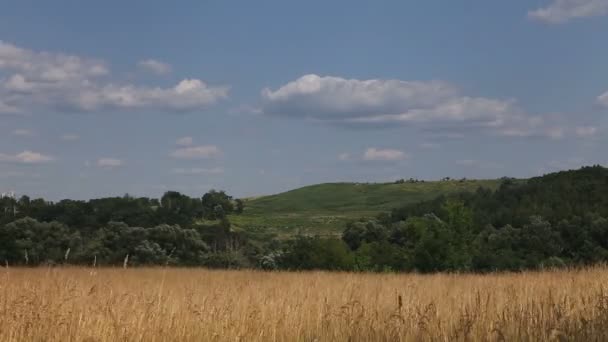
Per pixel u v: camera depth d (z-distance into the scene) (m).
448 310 10.52
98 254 52.72
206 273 27.59
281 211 163.38
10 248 49.44
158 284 17.66
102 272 23.95
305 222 138.00
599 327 8.42
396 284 18.50
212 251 61.88
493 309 9.87
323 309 10.98
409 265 50.91
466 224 51.97
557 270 21.45
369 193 187.00
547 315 9.11
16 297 11.97
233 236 70.50
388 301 12.69
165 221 81.81
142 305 11.24
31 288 13.05
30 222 53.72
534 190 79.06
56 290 12.71
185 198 104.00
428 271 50.47
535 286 14.18
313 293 14.62
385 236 68.75
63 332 9.32
